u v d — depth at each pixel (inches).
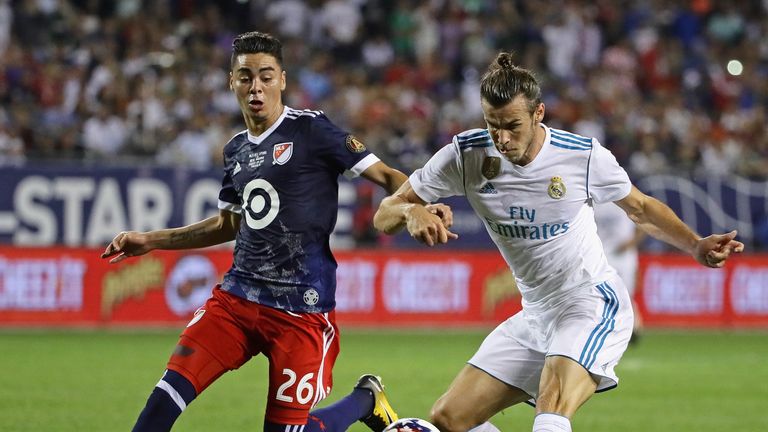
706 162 2849.4
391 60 3073.3
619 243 2037.4
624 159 2829.7
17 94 2610.7
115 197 2239.2
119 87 2613.2
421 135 2672.2
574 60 3171.8
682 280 2484.0
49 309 2215.8
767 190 2475.4
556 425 773.9
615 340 834.2
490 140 814.5
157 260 2255.2
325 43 3058.6
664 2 3361.2
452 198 2368.4
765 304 2514.8
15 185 2203.5
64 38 2768.2
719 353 2015.3
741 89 3223.4
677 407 1376.7
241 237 826.2
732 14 3385.8
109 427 1159.6
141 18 2847.0
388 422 935.7
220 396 1393.9
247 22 3021.7
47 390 1416.1
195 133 2544.3
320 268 820.0
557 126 2876.5
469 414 877.2
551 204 820.0
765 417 1304.1
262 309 807.7
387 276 2349.9
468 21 3105.3
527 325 872.3
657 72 3198.8
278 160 810.8
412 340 2127.2
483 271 2396.7
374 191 2341.3
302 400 810.8
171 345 1953.7
